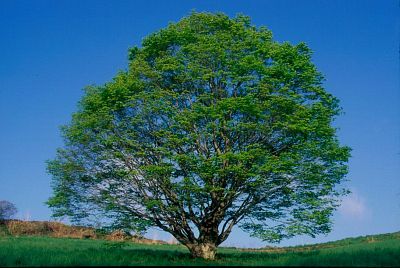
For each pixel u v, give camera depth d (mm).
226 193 25641
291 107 25734
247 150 25922
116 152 25688
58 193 26547
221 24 28406
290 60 27188
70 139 26500
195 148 26453
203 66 27109
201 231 26750
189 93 27609
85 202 26719
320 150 25578
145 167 24812
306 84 26953
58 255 22469
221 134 26578
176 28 28672
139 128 27016
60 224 51531
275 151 26641
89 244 36656
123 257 22703
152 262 20938
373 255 19672
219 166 25359
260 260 23172
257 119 26016
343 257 19094
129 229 25609
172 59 27016
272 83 25953
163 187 26188
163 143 26438
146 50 28531
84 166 26875
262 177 25359
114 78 28156
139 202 26141
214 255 26312
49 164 26812
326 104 27438
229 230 27109
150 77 27516
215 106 25391
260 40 28016
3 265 19141
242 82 26891
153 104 25906
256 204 27094
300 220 25328
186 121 25297
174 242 50219
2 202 51781
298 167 25484
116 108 26219
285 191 26172
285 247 42656
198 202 25641
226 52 27312
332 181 26406
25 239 38969
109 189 26641
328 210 25344
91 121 25844
